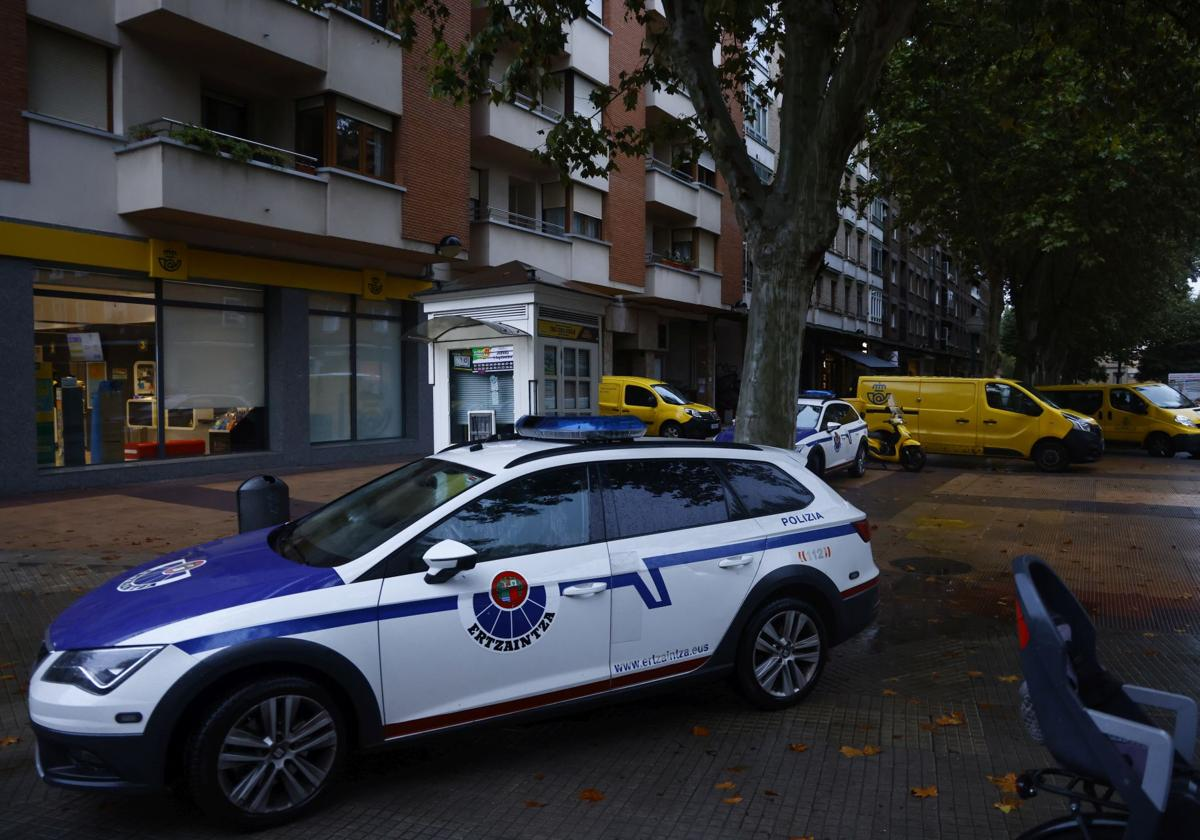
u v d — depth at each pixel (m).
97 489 11.70
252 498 6.39
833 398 15.05
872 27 6.64
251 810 3.29
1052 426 16.39
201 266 13.03
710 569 4.31
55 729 3.15
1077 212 19.77
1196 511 11.38
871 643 5.91
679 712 4.60
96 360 12.12
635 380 20.14
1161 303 33.75
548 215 20.75
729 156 7.74
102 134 11.67
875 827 3.39
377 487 4.60
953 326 66.19
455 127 16.52
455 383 10.75
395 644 3.51
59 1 11.15
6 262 10.77
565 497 4.12
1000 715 4.56
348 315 15.86
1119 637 5.98
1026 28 9.48
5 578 7.05
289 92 14.20
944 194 21.44
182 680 3.15
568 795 3.65
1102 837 2.23
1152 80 9.34
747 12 7.55
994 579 7.70
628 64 22.09
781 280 7.51
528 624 3.80
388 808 3.53
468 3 16.72
